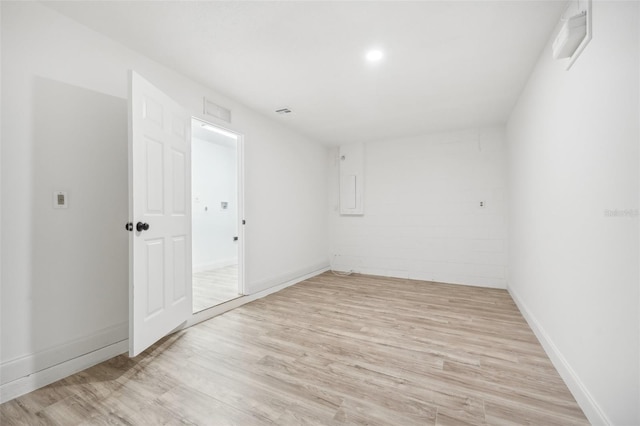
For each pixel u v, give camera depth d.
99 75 2.17
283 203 4.37
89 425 1.44
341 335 2.55
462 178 4.58
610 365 1.31
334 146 5.68
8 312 1.70
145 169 2.14
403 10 1.95
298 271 4.70
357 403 1.60
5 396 1.65
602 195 1.39
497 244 4.33
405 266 5.02
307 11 1.96
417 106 3.62
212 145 6.02
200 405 1.59
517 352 2.21
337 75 2.83
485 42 2.29
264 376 1.89
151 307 2.19
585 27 1.51
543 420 1.47
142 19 2.03
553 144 2.07
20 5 1.78
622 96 1.21
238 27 2.13
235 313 3.16
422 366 2.01
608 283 1.33
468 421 1.46
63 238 1.96
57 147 1.94
